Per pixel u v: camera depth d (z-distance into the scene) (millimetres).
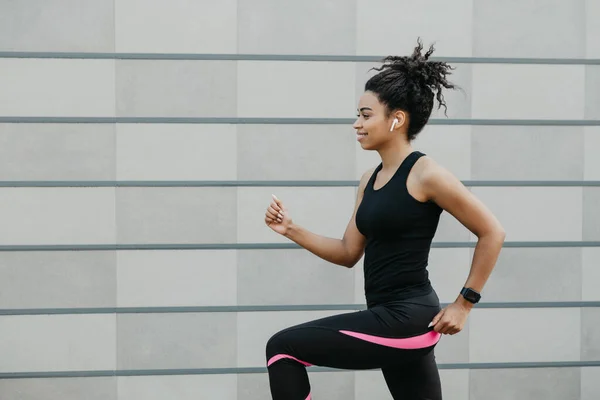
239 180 3617
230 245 3627
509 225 3734
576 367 3781
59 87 3523
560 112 3732
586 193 3758
